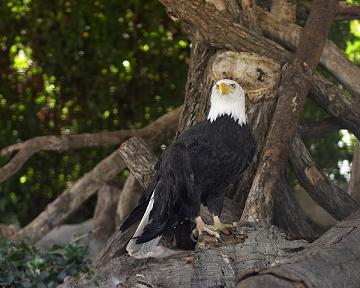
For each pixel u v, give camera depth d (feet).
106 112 56.95
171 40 55.98
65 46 55.77
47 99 57.00
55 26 55.52
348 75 37.96
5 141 56.03
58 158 56.95
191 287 27.30
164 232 29.76
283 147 34.19
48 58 55.93
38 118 56.90
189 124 37.60
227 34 36.78
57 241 49.21
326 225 41.39
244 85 35.40
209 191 30.91
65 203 45.62
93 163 56.75
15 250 24.39
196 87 37.91
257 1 41.73
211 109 31.12
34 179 56.90
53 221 45.50
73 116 57.06
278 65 36.04
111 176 46.03
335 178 54.34
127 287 27.91
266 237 29.01
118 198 50.19
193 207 29.71
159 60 56.39
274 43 37.42
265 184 33.12
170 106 56.59
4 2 55.88
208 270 27.09
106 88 56.59
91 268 24.99
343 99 37.19
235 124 30.66
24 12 55.98
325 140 54.29
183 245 32.89
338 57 38.27
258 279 22.77
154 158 37.86
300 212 37.68
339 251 24.88
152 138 47.98
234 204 35.45
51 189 57.00
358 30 57.77
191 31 39.09
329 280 23.41
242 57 35.81
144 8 55.47
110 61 56.13
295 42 38.70
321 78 37.50
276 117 34.99
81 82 56.75
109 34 55.72
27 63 56.95
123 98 56.85
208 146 29.89
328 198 37.14
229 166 30.42
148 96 56.70
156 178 30.12
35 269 23.81
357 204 37.32
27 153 46.39
